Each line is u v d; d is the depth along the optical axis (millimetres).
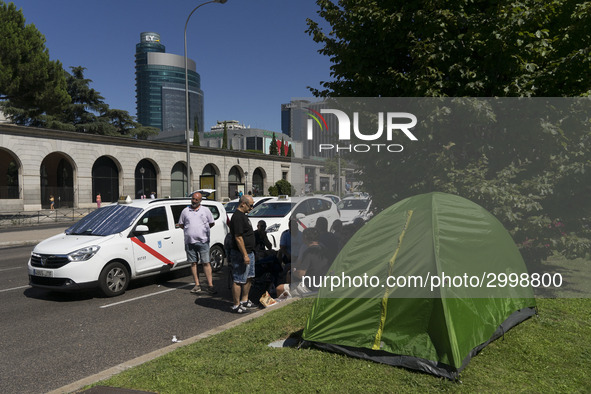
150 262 8258
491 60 6523
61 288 7102
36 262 7320
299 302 6461
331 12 7598
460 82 6789
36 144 32656
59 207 34188
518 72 6625
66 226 23250
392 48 7195
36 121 40438
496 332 4668
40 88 29609
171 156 44000
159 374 3883
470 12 6859
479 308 4438
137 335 5523
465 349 3975
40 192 32875
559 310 5840
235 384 3674
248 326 5324
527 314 5430
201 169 47625
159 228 8594
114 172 39344
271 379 3775
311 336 4527
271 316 5762
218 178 49906
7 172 44688
